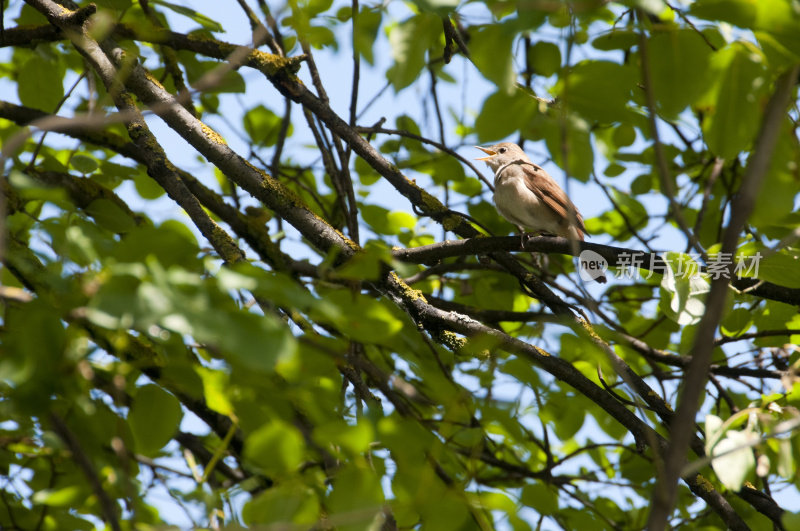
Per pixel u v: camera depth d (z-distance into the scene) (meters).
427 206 9.34
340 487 4.63
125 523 6.41
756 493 7.41
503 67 4.89
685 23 5.39
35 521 7.00
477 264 11.17
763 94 5.43
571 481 10.80
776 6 4.68
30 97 10.27
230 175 8.13
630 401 8.62
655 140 4.85
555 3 4.54
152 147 7.80
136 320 3.62
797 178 5.51
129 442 5.93
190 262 4.71
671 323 11.75
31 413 4.93
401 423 5.21
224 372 5.17
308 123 10.86
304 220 8.02
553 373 7.48
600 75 5.01
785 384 6.36
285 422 5.14
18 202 7.56
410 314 7.73
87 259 5.10
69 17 8.41
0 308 5.54
